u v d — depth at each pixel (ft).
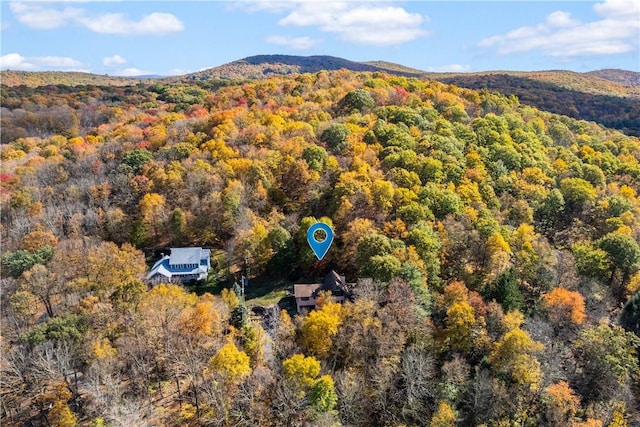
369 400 220.84
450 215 320.91
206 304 237.25
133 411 201.46
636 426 208.74
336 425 200.54
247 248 305.53
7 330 246.06
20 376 213.25
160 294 247.09
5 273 285.23
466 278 290.76
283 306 286.46
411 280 260.42
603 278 303.89
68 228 337.72
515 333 218.18
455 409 214.07
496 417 208.54
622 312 262.26
